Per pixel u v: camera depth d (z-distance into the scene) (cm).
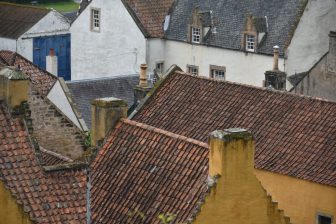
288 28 11938
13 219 4709
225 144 5009
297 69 11931
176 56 12925
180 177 5259
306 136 6812
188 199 5122
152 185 5306
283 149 6806
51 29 14125
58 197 4916
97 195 5394
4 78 4997
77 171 5041
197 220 5003
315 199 6619
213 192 5025
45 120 7062
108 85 10812
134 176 5406
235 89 7212
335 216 6562
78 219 4903
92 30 13438
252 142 5072
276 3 12225
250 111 7038
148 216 5166
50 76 9006
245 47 12250
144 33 12912
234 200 5084
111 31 13275
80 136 7188
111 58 13338
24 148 4959
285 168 6694
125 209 5269
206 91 7244
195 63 12756
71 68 13738
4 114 4994
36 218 4797
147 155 5475
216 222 5059
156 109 7206
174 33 12888
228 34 12444
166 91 7319
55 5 19938
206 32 12644
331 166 6619
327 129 6794
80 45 13612
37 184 4903
